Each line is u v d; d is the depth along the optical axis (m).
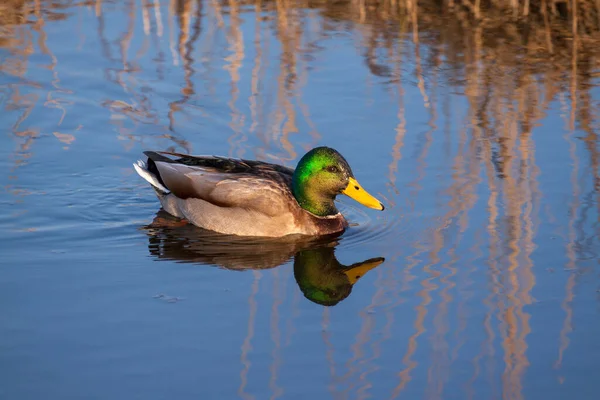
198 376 9.61
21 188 14.78
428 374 9.66
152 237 13.44
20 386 9.38
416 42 20.45
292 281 11.95
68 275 11.99
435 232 13.06
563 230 12.82
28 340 10.25
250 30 21.06
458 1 22.67
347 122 16.64
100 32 20.88
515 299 11.15
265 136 16.20
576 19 21.12
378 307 11.14
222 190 13.72
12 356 9.92
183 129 16.64
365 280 11.93
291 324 10.73
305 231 13.56
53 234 13.37
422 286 11.63
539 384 9.45
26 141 16.33
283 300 11.37
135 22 21.56
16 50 19.91
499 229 12.98
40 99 17.84
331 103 17.44
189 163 14.42
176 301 11.27
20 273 12.02
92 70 19.06
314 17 21.92
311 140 15.98
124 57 19.66
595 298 11.09
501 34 20.88
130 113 17.33
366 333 10.52
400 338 10.40
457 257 12.33
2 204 14.21
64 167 15.52
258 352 10.09
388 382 9.54
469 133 16.11
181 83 18.45
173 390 9.35
